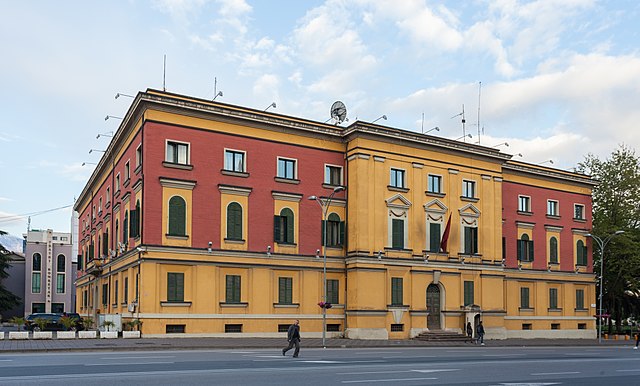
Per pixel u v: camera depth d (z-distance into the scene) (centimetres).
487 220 5147
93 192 6425
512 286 5484
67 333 3684
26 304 8450
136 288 3962
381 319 4506
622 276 6288
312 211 4528
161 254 3897
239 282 4191
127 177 4516
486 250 5097
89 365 2058
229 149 4222
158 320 3853
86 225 6856
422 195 4819
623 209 6400
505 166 5503
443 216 4916
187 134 4075
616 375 2055
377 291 4512
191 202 4047
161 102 3959
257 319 4212
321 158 4606
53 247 8769
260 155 4344
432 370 2100
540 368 2303
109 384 1519
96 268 5416
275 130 4419
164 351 3038
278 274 4347
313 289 4469
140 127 4062
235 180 4225
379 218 4594
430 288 4822
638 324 9331
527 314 5553
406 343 4125
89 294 6312
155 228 3900
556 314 5769
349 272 4541
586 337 5944
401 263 4634
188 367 2023
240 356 2672
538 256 5719
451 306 4847
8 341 3438
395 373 1956
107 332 3744
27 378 1634
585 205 6175
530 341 5078
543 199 5844
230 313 4112
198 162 4091
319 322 4459
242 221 4225
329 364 2273
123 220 4528
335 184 4659
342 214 4634
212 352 2988
